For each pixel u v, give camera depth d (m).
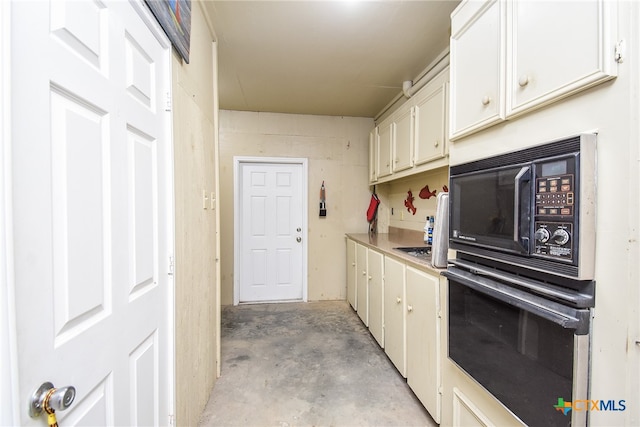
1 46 0.48
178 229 1.28
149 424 1.04
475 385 1.20
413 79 2.56
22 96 0.53
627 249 0.67
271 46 2.08
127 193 0.90
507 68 1.00
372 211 3.58
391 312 2.14
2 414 0.49
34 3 0.55
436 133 1.99
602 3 0.70
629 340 0.67
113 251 0.82
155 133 1.09
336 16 1.77
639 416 0.65
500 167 1.01
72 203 0.66
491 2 1.08
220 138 3.45
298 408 1.70
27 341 0.53
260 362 2.21
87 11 0.71
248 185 3.60
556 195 0.79
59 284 0.62
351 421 1.60
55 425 0.57
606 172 0.70
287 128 3.58
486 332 1.09
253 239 3.64
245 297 3.64
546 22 0.85
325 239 3.71
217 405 1.72
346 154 3.71
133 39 0.93
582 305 0.74
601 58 0.70
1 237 0.49
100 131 0.76
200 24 1.63
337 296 3.73
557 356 0.79
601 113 0.72
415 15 1.74
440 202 1.54
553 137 0.85
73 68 0.66
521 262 0.92
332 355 2.32
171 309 1.21
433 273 1.53
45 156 0.58
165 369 1.17
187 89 1.42
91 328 0.72
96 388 0.75
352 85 2.75
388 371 2.10
